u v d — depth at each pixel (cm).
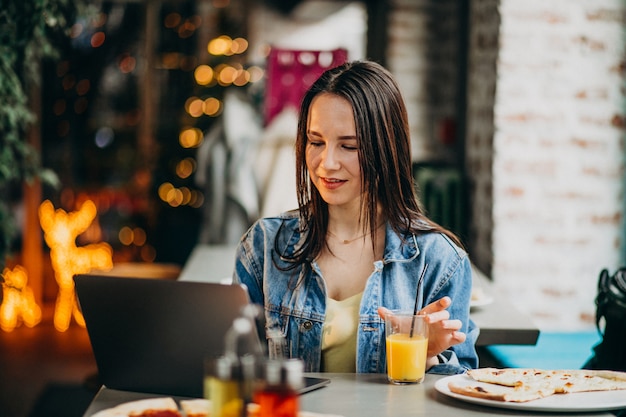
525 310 484
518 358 365
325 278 232
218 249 496
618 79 477
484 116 503
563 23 473
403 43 618
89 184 715
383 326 223
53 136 713
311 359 226
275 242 236
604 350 285
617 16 475
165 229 713
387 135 224
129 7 712
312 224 232
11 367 541
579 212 482
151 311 184
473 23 536
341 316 226
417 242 230
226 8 692
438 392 196
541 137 479
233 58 688
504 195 481
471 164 533
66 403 471
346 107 219
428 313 207
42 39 394
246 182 596
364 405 185
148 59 711
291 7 681
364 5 661
